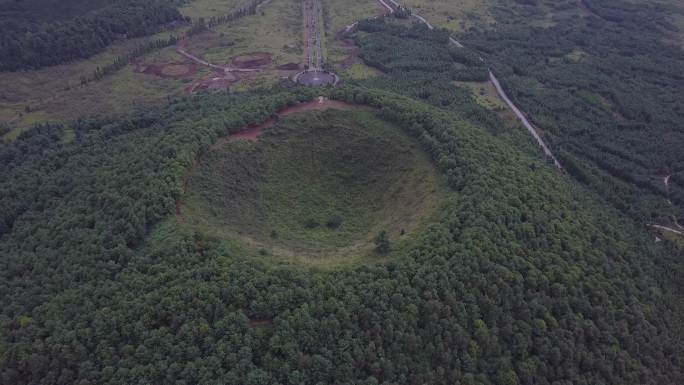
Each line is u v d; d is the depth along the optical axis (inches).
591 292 4616.1
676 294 5398.6
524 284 4404.5
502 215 4751.5
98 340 3671.3
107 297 3934.5
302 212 5364.2
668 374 4581.7
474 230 4485.7
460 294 4138.8
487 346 4060.0
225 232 4611.2
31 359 3617.1
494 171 5319.9
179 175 4992.6
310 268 4128.9
